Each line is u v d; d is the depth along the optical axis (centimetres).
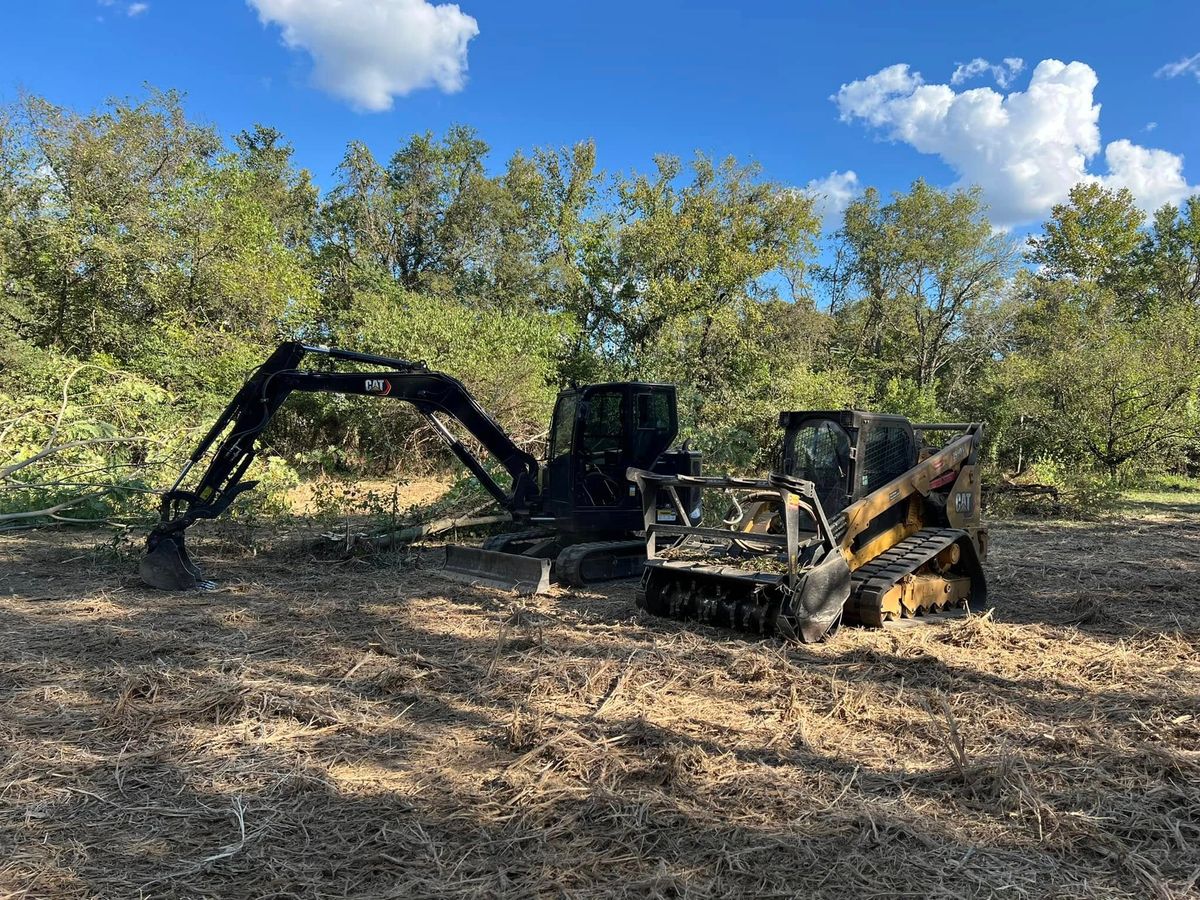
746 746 407
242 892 282
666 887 282
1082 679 520
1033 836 320
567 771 372
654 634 623
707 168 2786
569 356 2706
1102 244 3934
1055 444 2203
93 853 307
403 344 1917
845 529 627
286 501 1274
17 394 1580
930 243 3388
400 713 452
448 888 282
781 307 2998
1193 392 2083
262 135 3816
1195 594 804
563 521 866
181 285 2116
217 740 410
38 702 463
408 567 910
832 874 292
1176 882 286
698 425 2117
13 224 2011
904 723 437
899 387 2766
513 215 3588
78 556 917
